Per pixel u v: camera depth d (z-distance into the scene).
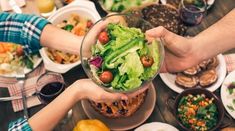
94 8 1.45
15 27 1.35
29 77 1.39
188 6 1.41
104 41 1.14
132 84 1.10
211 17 1.46
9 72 1.39
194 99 1.28
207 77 1.33
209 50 1.29
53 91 1.31
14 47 1.42
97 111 1.29
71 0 1.51
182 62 1.31
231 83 1.32
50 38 1.33
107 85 1.11
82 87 1.19
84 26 1.44
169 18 1.41
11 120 1.32
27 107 1.33
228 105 1.28
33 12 1.52
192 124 1.24
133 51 1.11
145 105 1.30
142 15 1.41
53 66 1.35
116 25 1.15
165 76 1.35
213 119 1.24
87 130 1.18
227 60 1.38
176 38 1.22
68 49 1.33
